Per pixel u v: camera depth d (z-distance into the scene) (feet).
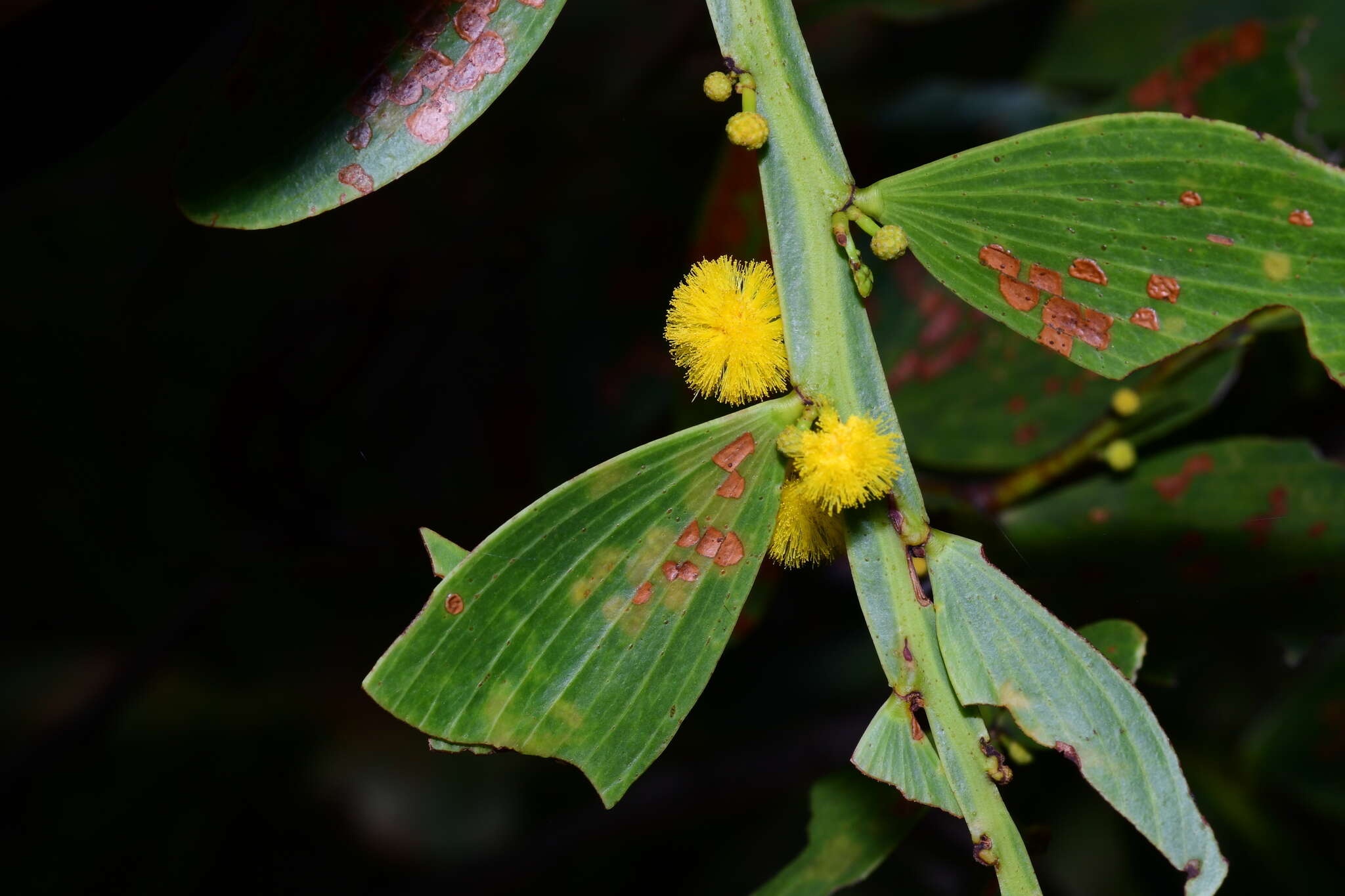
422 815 2.34
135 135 2.38
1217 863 1.14
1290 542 1.45
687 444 1.15
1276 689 1.91
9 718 2.29
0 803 2.15
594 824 2.16
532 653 1.15
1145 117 1.14
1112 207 1.15
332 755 2.37
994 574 1.16
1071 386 1.73
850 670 2.32
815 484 1.15
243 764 2.32
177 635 2.17
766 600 1.40
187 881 2.20
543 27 1.19
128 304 2.39
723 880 2.22
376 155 1.19
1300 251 1.14
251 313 2.39
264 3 1.19
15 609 2.34
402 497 2.25
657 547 1.16
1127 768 1.15
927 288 1.84
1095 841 1.97
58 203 2.38
